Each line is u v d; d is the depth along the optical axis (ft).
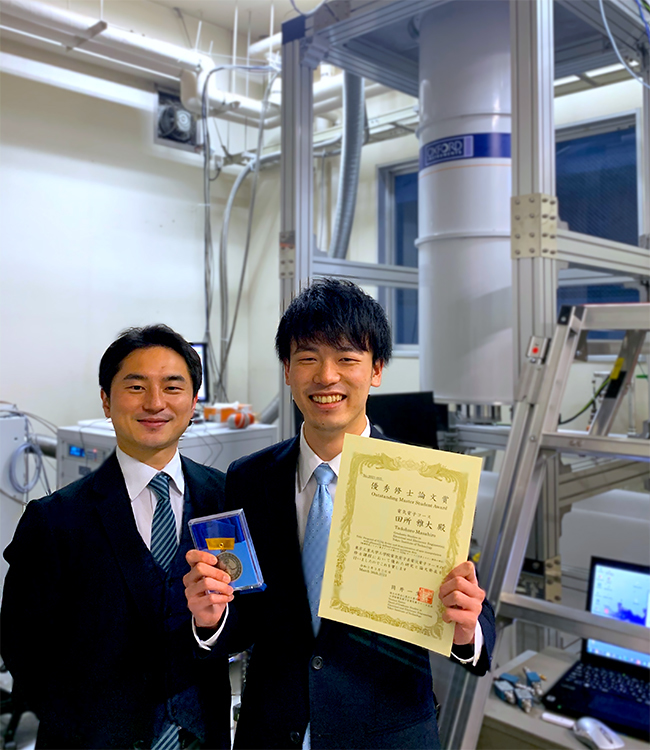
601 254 5.87
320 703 2.48
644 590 5.28
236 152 13.97
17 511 7.50
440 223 6.77
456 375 6.75
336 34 6.73
